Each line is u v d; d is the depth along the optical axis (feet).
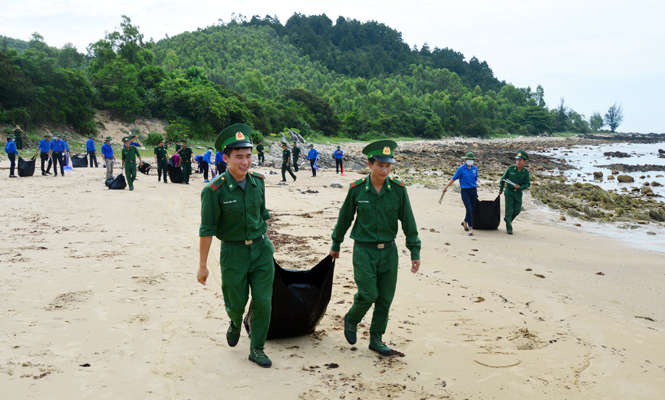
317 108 267.39
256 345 12.49
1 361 11.62
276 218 35.32
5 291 16.71
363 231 13.25
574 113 617.21
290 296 13.65
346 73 621.31
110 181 49.39
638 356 14.29
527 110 485.15
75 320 14.53
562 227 39.60
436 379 12.01
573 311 18.53
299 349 13.57
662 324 17.66
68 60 202.18
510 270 24.54
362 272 13.08
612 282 23.16
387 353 13.33
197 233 28.91
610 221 43.50
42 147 59.82
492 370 12.71
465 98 444.96
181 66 475.31
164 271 20.40
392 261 13.33
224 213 12.01
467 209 34.37
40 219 30.60
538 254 28.50
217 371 11.86
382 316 13.47
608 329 16.67
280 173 78.38
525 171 34.73
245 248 12.25
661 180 92.12
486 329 15.84
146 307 16.03
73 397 10.23
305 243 27.32
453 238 32.22
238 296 12.26
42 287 17.40
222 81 334.03
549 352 14.21
